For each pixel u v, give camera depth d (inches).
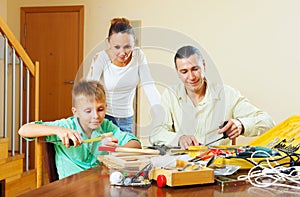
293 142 61.1
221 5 179.3
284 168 45.9
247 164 48.6
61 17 202.8
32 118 204.4
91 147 54.4
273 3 173.9
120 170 43.5
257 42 176.1
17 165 135.0
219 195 37.7
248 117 74.7
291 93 173.3
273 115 175.5
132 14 190.4
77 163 57.2
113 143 51.6
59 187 39.6
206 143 56.3
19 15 209.2
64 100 205.3
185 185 40.3
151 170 42.1
